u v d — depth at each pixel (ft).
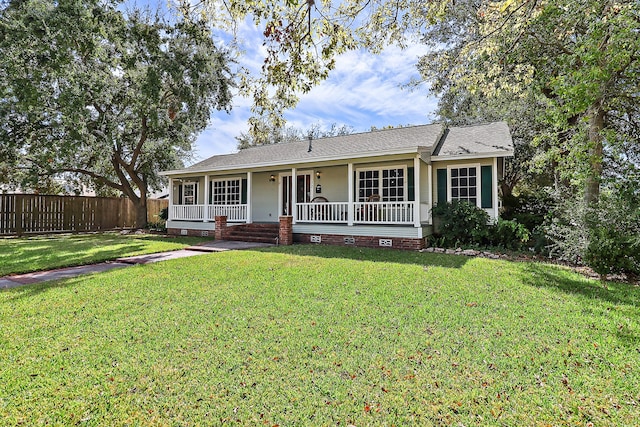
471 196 34.96
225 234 41.37
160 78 44.96
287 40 15.01
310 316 13.26
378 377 8.98
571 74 21.02
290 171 46.57
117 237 46.34
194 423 7.23
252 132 18.44
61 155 47.09
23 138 47.39
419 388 8.50
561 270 21.22
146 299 15.60
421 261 24.50
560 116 23.57
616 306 14.49
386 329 12.01
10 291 16.99
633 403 7.95
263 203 48.83
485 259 25.43
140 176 65.92
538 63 29.30
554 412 7.63
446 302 14.92
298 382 8.75
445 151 36.06
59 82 39.91
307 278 19.25
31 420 7.23
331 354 10.19
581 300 15.29
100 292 16.75
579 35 24.59
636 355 10.21
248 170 43.29
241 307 14.37
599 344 10.89
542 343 10.97
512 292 16.46
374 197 36.86
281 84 15.83
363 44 17.17
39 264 24.58
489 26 21.59
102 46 42.11
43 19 32.42
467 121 56.39
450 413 7.60
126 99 50.37
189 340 11.16
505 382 8.77
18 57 34.88
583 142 24.11
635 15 18.79
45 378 8.84
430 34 44.16
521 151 44.86
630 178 22.34
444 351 10.39
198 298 15.70
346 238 35.17
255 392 8.32
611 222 20.35
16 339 11.23
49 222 51.75
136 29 41.93
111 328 12.18
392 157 33.47
